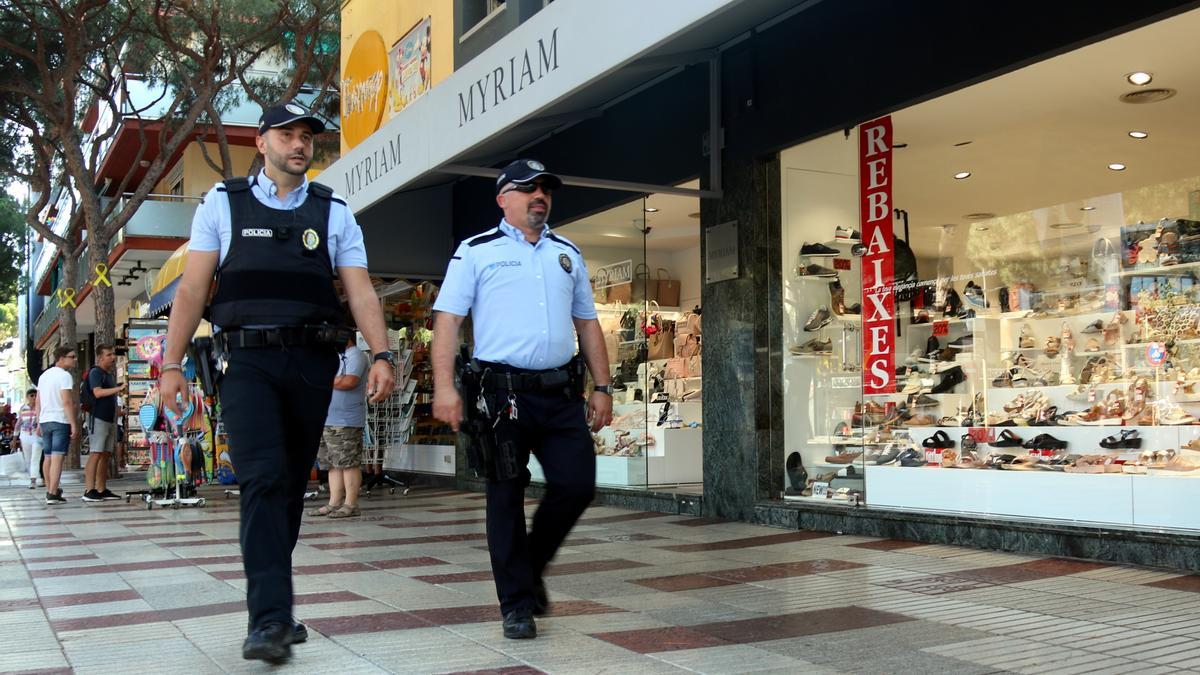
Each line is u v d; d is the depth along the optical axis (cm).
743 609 449
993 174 831
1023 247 741
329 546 705
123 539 778
